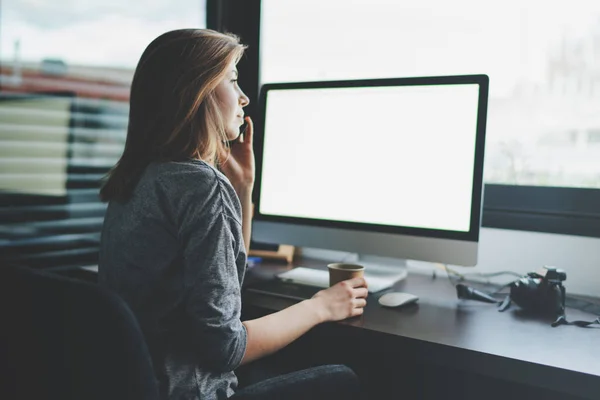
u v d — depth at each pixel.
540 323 1.22
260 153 1.72
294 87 1.65
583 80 1.62
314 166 1.63
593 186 1.62
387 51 1.92
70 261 1.98
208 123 1.11
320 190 1.62
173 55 1.09
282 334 1.11
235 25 2.22
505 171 1.75
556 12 1.64
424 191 1.47
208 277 0.98
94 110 2.01
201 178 1.01
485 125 1.39
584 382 0.93
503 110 1.74
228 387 1.06
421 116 1.47
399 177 1.50
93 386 0.82
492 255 1.67
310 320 1.17
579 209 1.62
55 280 0.84
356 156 1.57
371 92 1.54
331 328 1.20
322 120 1.61
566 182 1.66
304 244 1.65
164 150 1.08
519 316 1.27
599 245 1.51
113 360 0.81
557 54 1.65
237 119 1.29
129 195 1.05
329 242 1.61
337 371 1.05
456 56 1.80
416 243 1.48
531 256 1.61
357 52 1.98
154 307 1.02
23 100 1.88
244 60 2.21
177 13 2.18
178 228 1.00
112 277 1.05
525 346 1.06
